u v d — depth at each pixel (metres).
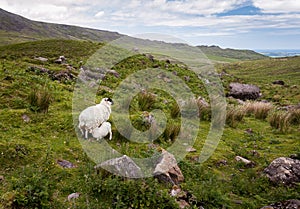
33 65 11.17
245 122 8.21
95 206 3.12
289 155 5.45
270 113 9.24
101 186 3.39
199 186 3.79
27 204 2.99
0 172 3.60
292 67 45.66
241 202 3.69
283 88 20.28
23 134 4.71
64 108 6.37
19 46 21.92
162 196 3.30
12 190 3.10
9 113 5.37
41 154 4.16
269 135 7.00
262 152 5.70
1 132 4.63
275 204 3.52
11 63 10.77
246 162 4.99
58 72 10.09
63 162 4.04
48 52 18.44
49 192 3.25
